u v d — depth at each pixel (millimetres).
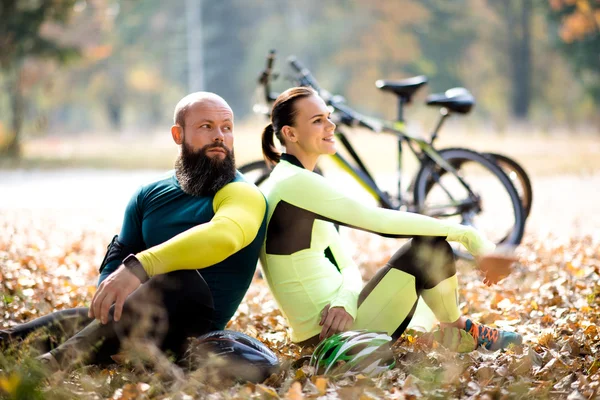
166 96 87250
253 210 5402
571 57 66188
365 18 75375
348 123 9898
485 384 5164
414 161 28438
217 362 5016
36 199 17891
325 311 5613
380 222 5484
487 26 80500
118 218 14289
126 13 81938
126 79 82875
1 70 40438
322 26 77000
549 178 21656
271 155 6266
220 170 5484
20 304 7234
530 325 6855
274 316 7426
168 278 5074
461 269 9203
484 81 82000
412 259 5570
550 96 84375
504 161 10141
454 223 5594
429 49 77312
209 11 82750
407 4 74375
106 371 5223
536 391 4930
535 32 82562
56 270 9016
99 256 10383
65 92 77062
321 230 5734
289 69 75312
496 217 13727
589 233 11664
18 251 9688
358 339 5340
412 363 5477
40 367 4789
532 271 8867
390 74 75438
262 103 10219
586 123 60000
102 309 4910
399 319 5691
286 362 5477
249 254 5547
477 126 55156
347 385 5059
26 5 36250
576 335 6355
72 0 37406
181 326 5227
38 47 37625
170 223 5504
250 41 82312
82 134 60969
